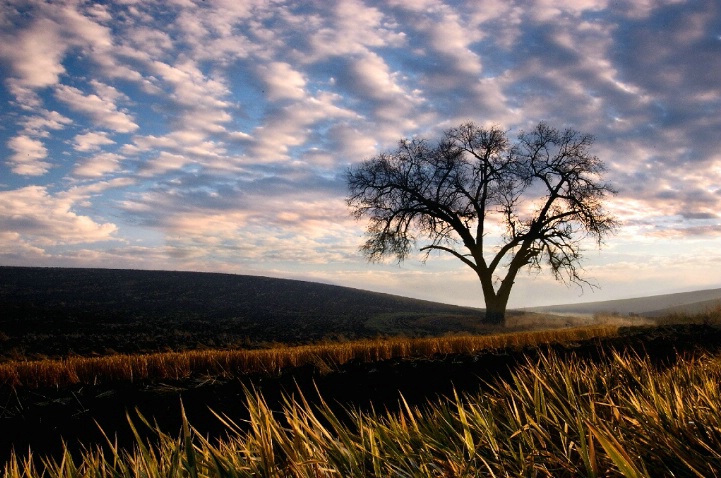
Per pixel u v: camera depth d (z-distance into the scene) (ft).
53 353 62.69
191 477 6.53
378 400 26.20
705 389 11.03
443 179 120.16
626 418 8.86
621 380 12.02
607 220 108.27
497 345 43.45
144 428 21.75
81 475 8.16
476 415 9.37
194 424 22.52
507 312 139.54
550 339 48.85
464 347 42.24
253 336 89.15
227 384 26.40
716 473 6.91
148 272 190.19
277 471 7.00
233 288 168.25
